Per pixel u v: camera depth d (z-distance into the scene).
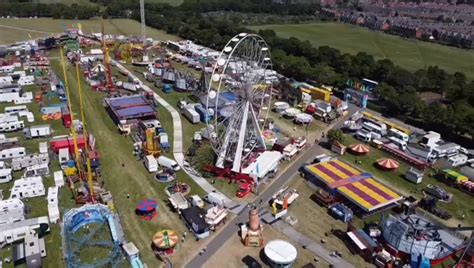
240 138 88.00
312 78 156.25
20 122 110.94
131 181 87.38
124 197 81.62
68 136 103.31
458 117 112.44
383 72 161.75
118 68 170.00
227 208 79.25
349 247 69.75
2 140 101.12
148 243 69.00
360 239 69.19
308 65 166.00
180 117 123.31
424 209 81.25
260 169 89.44
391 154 104.06
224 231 72.94
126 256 64.69
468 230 74.88
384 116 129.25
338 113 127.88
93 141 100.31
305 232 73.38
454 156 101.12
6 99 129.50
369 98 145.38
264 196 84.06
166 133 110.94
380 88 140.25
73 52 184.00
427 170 97.38
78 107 126.25
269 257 63.31
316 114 126.44
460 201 85.00
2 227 69.94
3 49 180.38
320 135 114.81
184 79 146.75
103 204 77.88
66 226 70.62
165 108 129.75
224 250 68.06
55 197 78.19
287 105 131.25
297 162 98.81
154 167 91.12
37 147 100.69
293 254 64.19
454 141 113.25
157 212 77.38
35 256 62.41
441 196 84.62
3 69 157.38
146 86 150.00
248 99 89.25
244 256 66.81
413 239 66.31
